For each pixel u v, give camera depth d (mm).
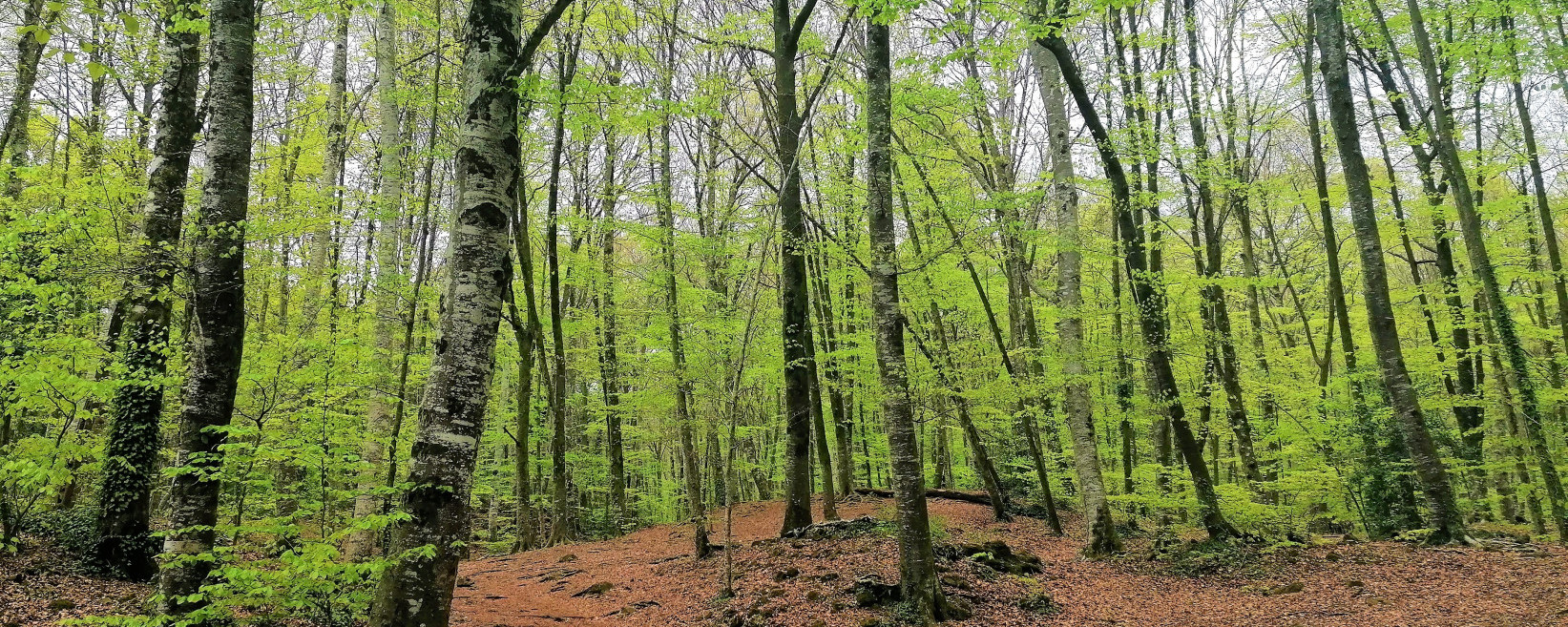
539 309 19375
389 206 11828
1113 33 14711
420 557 5215
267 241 11180
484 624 8227
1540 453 10305
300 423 9336
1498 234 14719
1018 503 16641
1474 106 13516
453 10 12453
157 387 8289
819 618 7484
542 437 18547
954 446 26312
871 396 16516
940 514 14719
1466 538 9820
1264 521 11648
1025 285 15336
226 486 10859
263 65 13352
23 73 10320
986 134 13211
